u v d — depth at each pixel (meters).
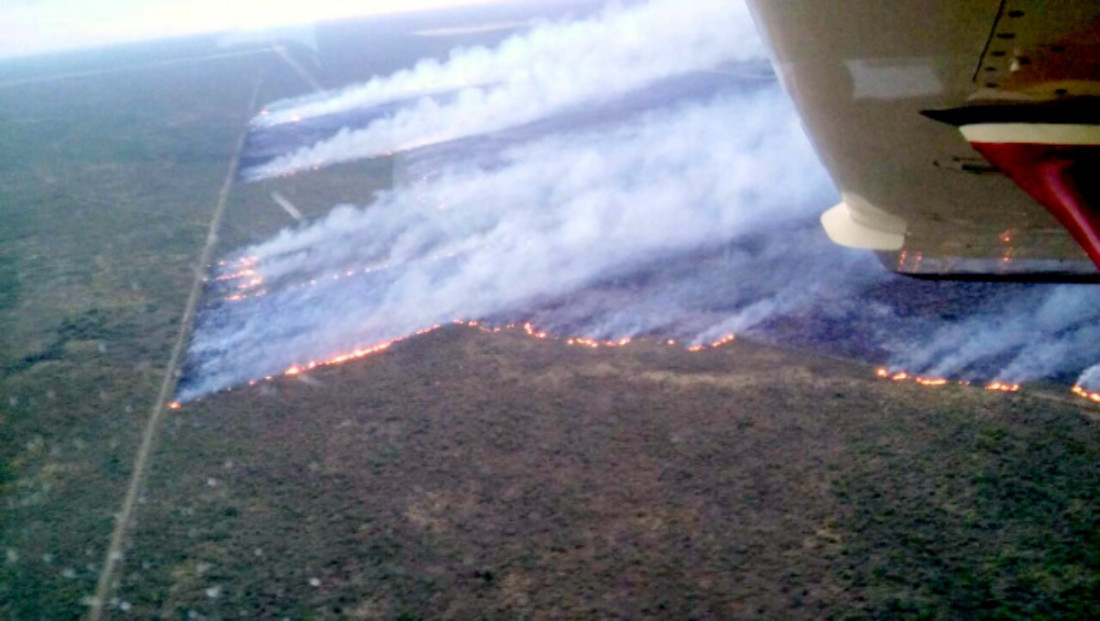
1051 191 2.41
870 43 2.32
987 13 2.07
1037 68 2.18
